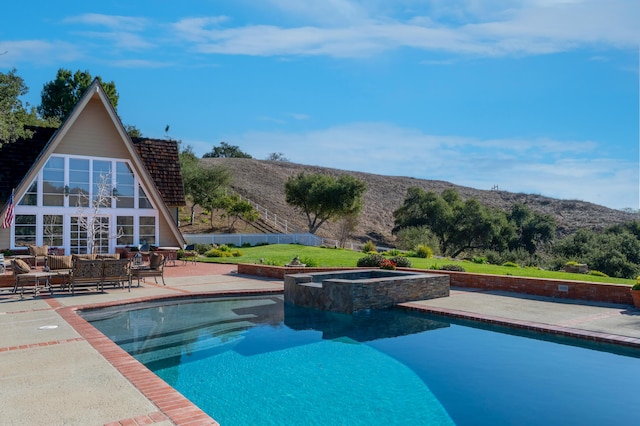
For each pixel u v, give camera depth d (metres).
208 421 4.83
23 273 14.23
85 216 24.88
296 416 6.06
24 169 24.39
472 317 11.66
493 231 58.25
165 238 27.47
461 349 9.32
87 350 7.73
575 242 50.81
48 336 8.74
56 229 24.19
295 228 52.84
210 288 16.44
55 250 23.47
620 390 6.98
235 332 10.68
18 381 6.15
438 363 8.39
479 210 59.19
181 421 4.82
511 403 6.51
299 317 12.43
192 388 7.07
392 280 13.73
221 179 45.00
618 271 43.56
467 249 59.84
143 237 26.72
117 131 25.98
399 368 8.09
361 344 9.70
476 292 16.20
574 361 8.48
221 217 49.53
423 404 6.46
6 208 21.80
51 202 24.12
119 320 11.80
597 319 11.27
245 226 48.22
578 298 14.49
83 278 14.46
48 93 54.97
